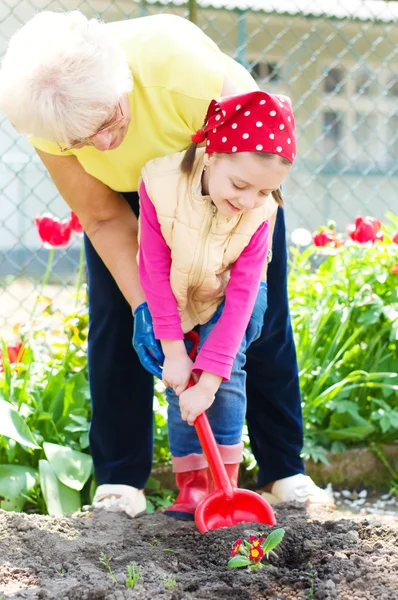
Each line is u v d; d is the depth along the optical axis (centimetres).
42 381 318
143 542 215
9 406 266
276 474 265
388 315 339
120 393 251
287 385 259
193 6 361
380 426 344
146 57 204
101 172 218
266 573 192
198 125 207
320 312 349
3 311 582
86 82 178
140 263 210
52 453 276
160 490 302
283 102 190
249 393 261
